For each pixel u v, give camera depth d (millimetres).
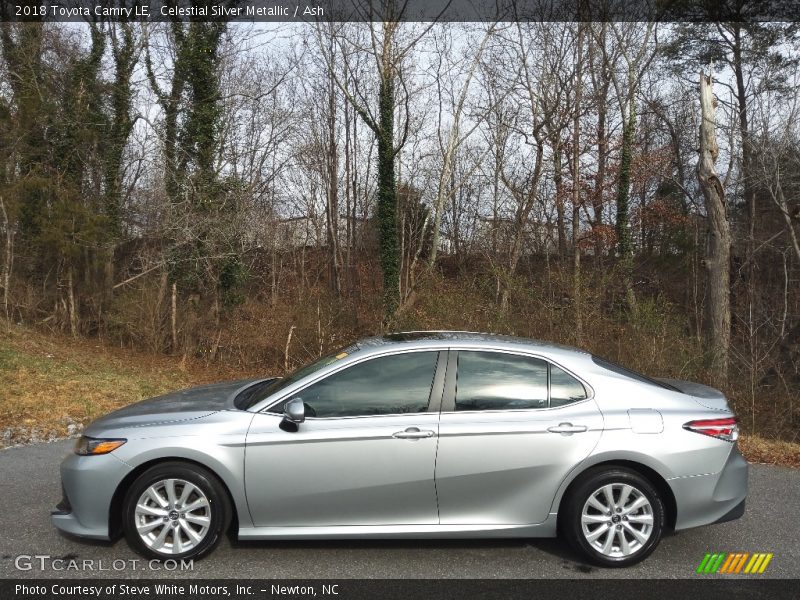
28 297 19422
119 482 4227
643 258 30203
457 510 4320
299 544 4598
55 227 18812
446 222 32719
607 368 4672
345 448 4254
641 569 4293
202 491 4230
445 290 15500
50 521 4957
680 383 5148
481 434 4293
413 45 21766
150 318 18875
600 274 15078
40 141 19953
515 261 24328
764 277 23156
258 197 25156
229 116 21969
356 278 29516
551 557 4465
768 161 19484
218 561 4301
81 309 20516
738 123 22578
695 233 28922
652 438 4340
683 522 4355
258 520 4281
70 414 9039
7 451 7094
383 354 4551
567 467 4297
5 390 10109
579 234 28047
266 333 18047
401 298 18469
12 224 18812
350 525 4305
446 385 4461
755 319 15930
